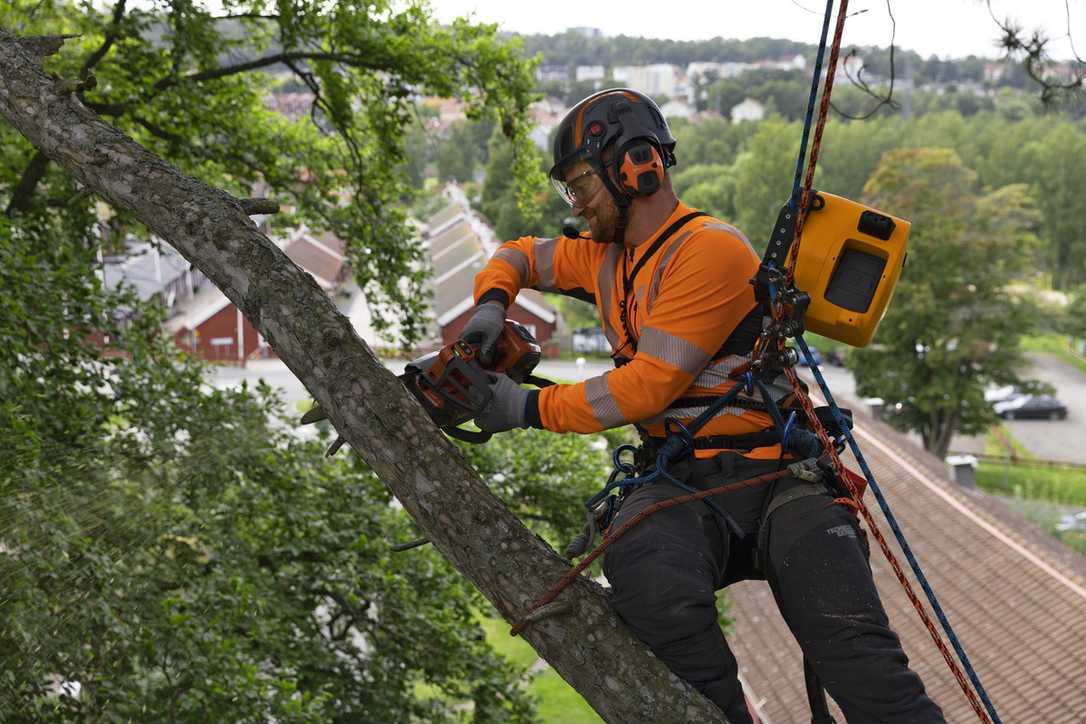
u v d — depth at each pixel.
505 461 12.41
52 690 6.21
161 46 12.12
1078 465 41.12
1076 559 16.86
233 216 2.43
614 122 2.38
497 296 2.51
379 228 12.91
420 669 10.72
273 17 12.44
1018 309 41.00
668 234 2.37
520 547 2.18
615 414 2.25
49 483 6.68
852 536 2.21
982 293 40.47
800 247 2.40
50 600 6.12
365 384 2.24
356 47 12.35
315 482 10.53
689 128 118.06
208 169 13.47
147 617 7.07
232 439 9.13
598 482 12.66
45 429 7.55
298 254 62.16
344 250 13.41
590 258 2.55
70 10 11.95
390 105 13.80
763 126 68.38
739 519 2.29
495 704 10.70
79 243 10.63
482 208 96.44
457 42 12.68
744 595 14.95
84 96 11.62
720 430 2.32
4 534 6.13
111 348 9.25
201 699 7.21
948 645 12.69
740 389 2.30
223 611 8.33
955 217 40.00
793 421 2.31
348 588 10.32
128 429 8.72
